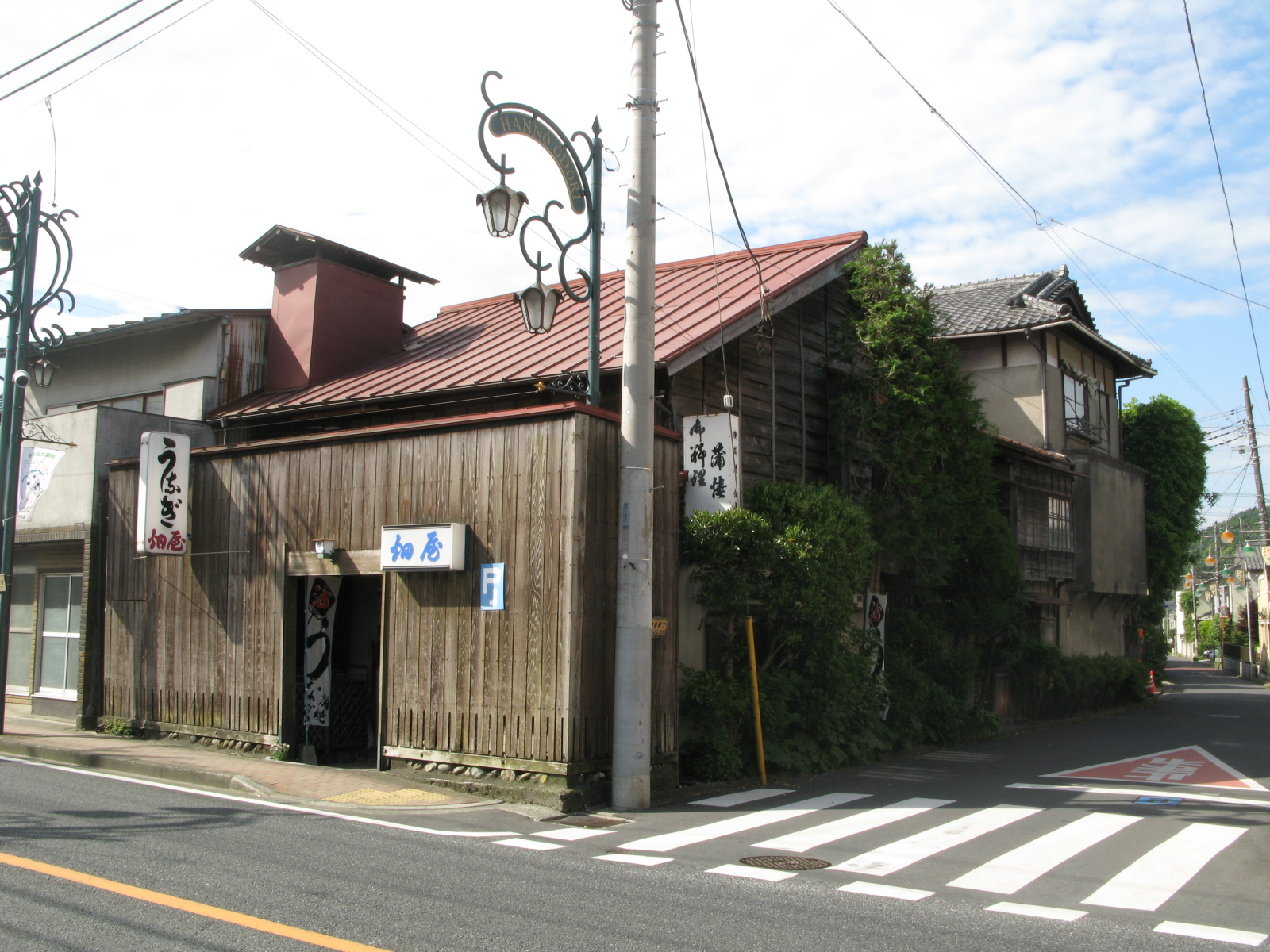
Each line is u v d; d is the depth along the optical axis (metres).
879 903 5.83
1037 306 24.69
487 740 9.73
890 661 15.19
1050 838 7.94
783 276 14.34
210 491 12.70
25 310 13.38
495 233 9.88
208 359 16.84
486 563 10.02
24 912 5.03
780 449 14.30
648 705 9.41
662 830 8.20
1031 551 21.62
